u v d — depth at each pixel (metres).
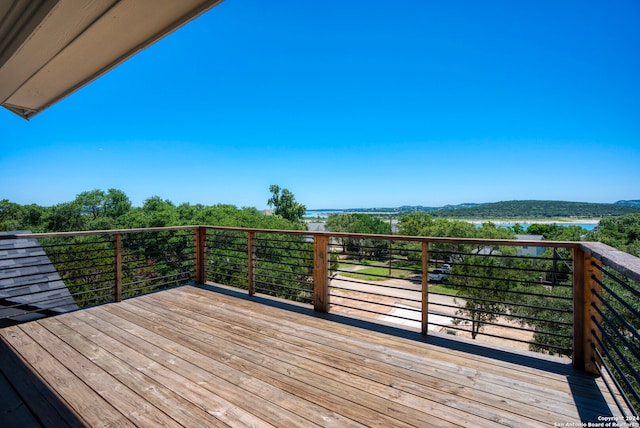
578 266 2.21
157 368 2.25
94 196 35.78
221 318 3.32
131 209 39.00
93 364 2.31
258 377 2.12
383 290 22.56
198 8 1.73
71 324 3.15
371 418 1.67
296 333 2.91
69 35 1.90
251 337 2.82
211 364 2.31
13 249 4.98
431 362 2.34
